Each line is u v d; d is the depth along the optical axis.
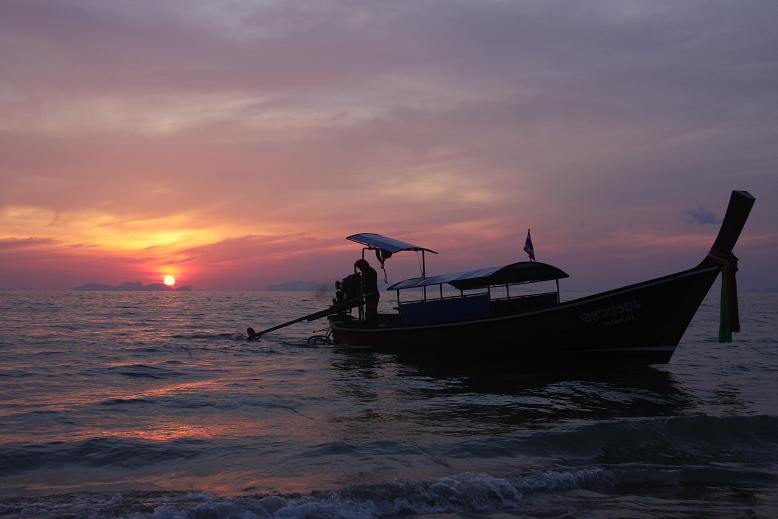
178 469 6.85
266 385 13.02
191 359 17.95
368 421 9.30
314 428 8.83
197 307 71.25
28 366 15.80
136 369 15.42
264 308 68.62
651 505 5.80
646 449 7.61
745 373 14.49
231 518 5.20
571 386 12.77
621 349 14.46
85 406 10.52
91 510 5.34
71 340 23.91
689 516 5.54
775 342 22.50
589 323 14.30
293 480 6.39
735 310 13.21
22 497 5.78
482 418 9.51
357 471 6.70
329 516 5.31
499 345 15.57
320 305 82.62
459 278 16.20
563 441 7.78
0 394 11.70
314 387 12.74
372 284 20.86
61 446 7.74
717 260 13.22
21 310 56.34
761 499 6.00
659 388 12.41
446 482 6.04
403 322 18.19
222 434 8.45
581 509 5.68
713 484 6.42
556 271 15.96
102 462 7.11
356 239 20.77
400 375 14.59
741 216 13.08
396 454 7.36
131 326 33.59
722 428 8.30
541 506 5.75
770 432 8.27
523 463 7.02
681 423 8.36
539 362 15.36
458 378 13.99
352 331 20.36
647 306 13.83
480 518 5.43
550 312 14.62
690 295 13.52
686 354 18.58
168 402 10.93
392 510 5.54
